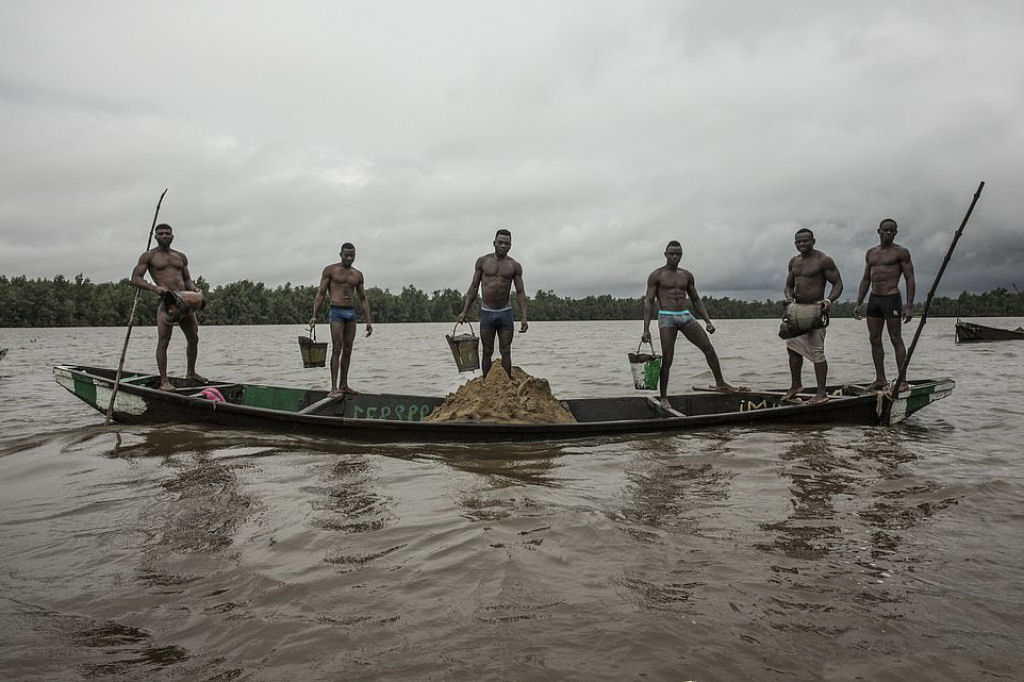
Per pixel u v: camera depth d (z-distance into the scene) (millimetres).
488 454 6777
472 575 3545
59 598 3328
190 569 3674
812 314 8461
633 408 9258
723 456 6547
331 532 4234
